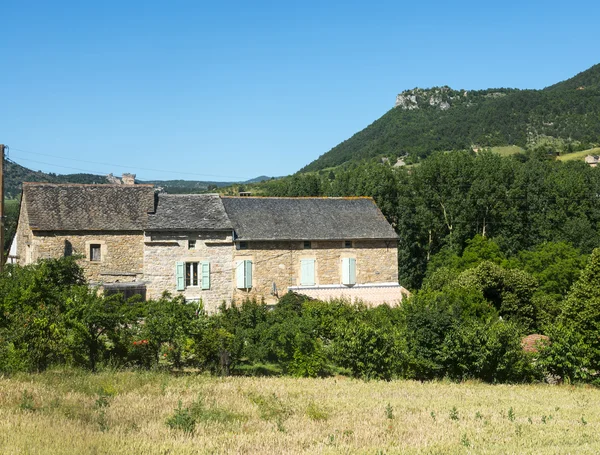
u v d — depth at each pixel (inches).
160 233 1352.1
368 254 1517.0
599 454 427.5
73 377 649.6
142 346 771.4
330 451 408.2
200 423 476.1
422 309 936.9
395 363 850.8
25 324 714.2
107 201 1386.6
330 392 672.4
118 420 472.1
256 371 824.3
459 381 868.6
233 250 1405.0
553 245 1909.4
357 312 1140.5
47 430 417.4
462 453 416.2
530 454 419.2
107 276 1326.3
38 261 980.6
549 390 818.2
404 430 490.0
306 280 1459.2
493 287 1507.1
